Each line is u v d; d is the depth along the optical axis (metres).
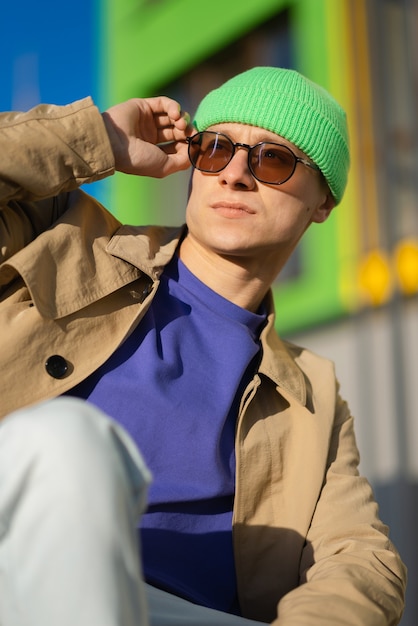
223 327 2.24
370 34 5.70
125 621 1.19
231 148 2.30
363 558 1.98
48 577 1.18
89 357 2.04
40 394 1.96
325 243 6.10
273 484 2.16
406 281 5.24
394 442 4.94
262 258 2.33
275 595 2.07
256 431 2.18
